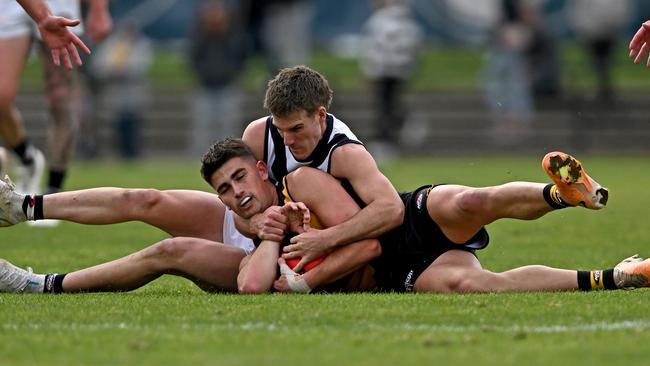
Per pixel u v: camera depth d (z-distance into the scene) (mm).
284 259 23328
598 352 17312
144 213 24312
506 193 22391
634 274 22516
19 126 38500
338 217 23250
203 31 75750
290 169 24000
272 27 80938
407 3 92500
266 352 17344
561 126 86312
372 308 20859
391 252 23672
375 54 77562
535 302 21359
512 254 31766
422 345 17797
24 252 32375
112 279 23609
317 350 17453
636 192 54969
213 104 76438
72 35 27750
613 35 83438
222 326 19328
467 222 23016
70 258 30938
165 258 23562
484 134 86938
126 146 80000
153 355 17203
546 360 16781
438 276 23109
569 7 92000
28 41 34500
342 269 23047
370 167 23531
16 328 19297
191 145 88000
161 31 92125
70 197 24344
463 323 19516
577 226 40219
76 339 18359
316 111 23344
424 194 23484
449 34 92750
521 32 82438
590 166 73125
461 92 89125
